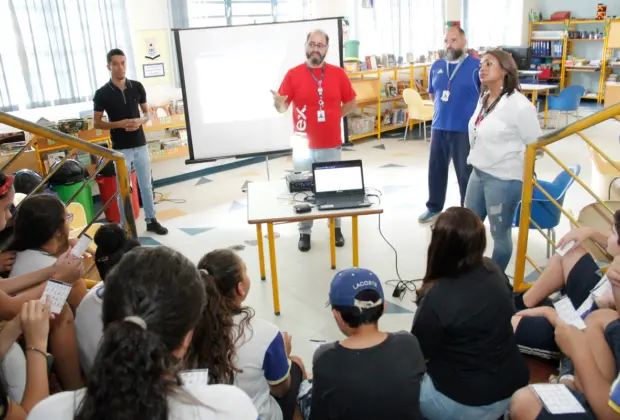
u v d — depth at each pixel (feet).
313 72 13.00
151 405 2.49
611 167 13.20
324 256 13.53
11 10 16.07
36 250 6.58
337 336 10.07
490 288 5.89
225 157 15.80
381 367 4.88
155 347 2.55
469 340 5.81
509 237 10.82
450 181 19.61
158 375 2.56
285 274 12.64
